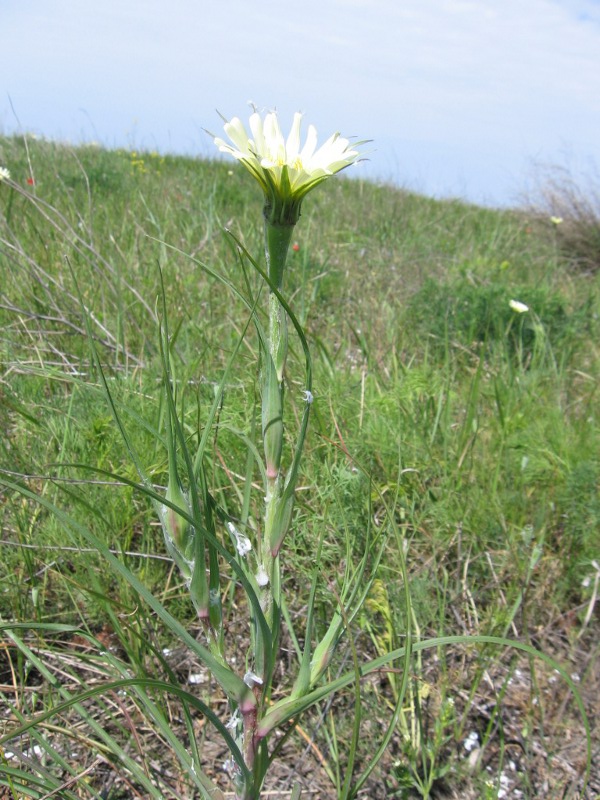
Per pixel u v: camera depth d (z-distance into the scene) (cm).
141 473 29
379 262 125
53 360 71
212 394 59
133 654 38
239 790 29
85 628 45
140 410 58
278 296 25
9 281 83
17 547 47
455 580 54
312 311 94
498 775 40
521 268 156
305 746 42
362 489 51
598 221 177
